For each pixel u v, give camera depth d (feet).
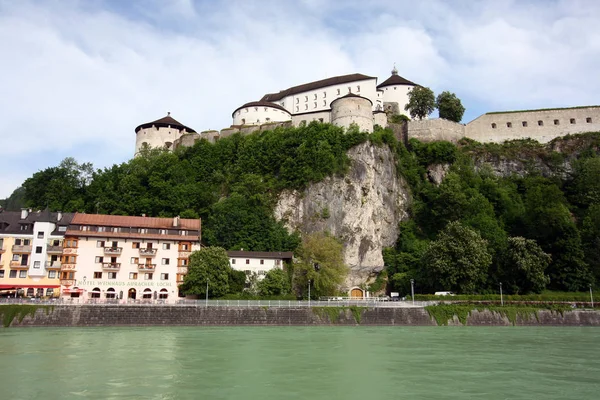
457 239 233.96
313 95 430.61
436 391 74.69
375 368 92.58
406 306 197.36
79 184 333.01
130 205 287.07
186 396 70.08
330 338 141.49
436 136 344.69
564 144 340.39
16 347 115.75
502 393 73.82
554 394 73.56
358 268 274.36
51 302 182.09
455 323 195.72
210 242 262.67
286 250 263.29
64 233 232.73
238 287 230.89
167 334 148.46
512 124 357.41
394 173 310.24
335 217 278.87
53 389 73.20
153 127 401.90
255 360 99.96
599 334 161.48
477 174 323.98
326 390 74.54
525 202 298.76
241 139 344.69
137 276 230.68
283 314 188.03
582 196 301.22
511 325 197.77
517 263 231.91
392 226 294.87
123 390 73.10
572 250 245.45
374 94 402.52
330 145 297.53
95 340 130.72
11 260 225.97
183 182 313.32
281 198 287.89
